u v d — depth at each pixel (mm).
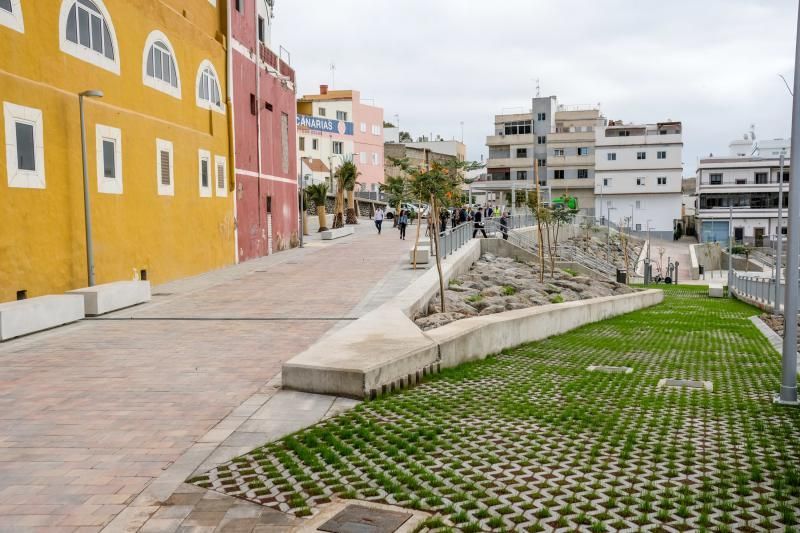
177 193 21781
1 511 4953
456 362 10898
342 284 19438
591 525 4664
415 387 9211
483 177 90562
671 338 16797
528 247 37000
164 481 5480
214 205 24953
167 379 8992
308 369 8305
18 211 13977
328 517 4738
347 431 6785
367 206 68688
